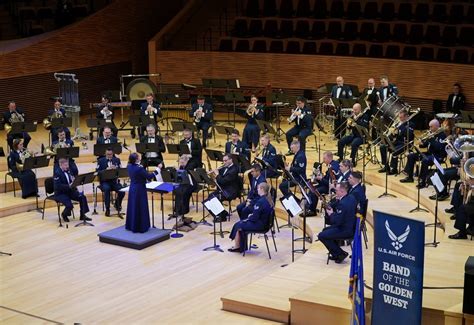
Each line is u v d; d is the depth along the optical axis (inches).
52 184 690.8
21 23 987.9
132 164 639.8
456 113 810.8
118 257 605.6
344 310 442.6
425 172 657.6
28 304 520.1
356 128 731.4
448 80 851.4
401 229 408.2
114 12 987.3
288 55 938.1
